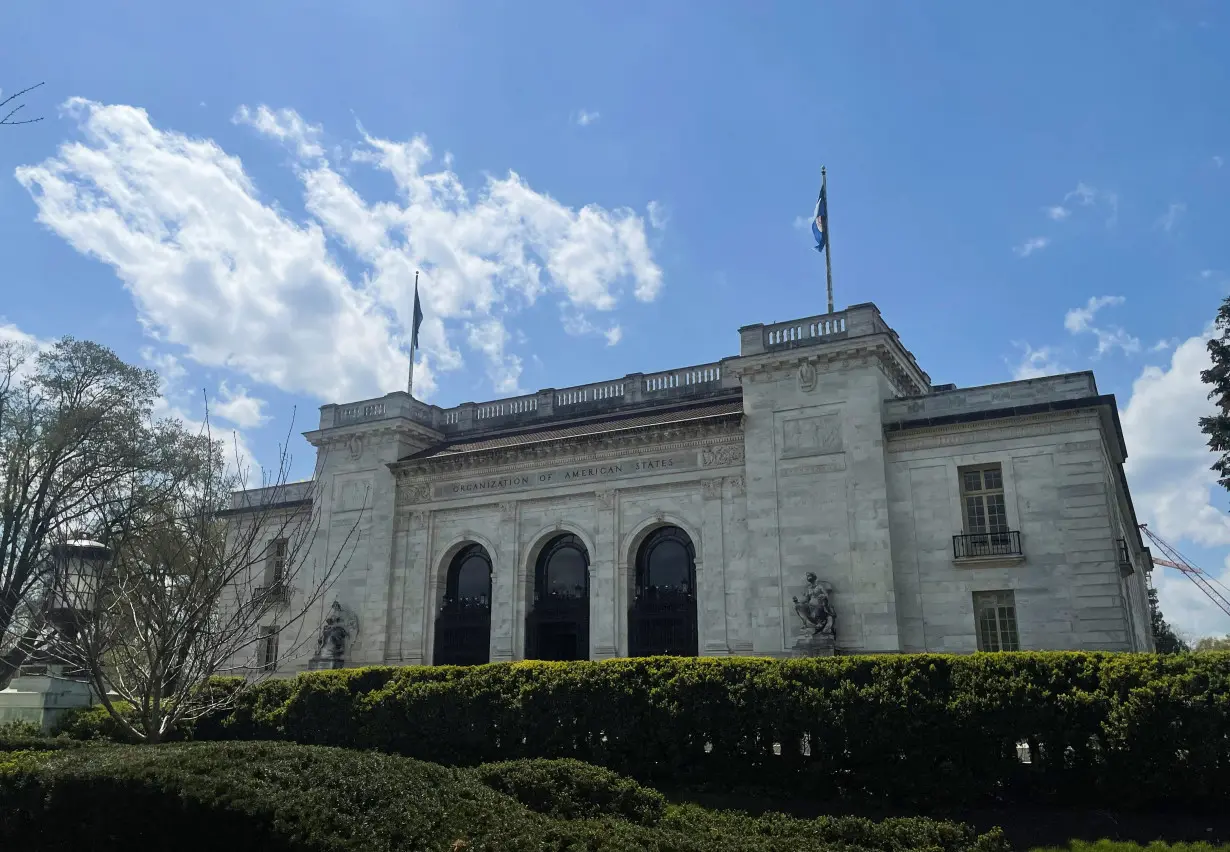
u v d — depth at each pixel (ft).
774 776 73.61
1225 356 119.34
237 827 45.32
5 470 135.44
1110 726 62.59
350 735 90.58
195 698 79.00
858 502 121.80
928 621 116.98
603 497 141.08
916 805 67.56
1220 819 59.00
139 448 136.46
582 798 58.59
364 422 165.48
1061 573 111.45
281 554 172.45
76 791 49.96
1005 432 118.32
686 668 79.25
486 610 149.59
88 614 71.97
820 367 128.77
